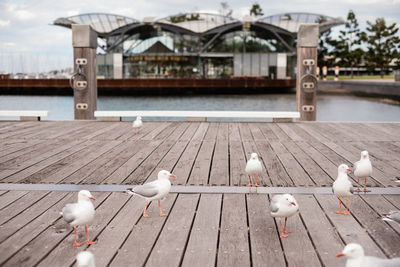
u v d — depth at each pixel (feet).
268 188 19.01
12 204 16.70
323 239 13.12
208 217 15.16
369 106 119.65
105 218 15.06
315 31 42.06
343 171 15.10
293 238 13.23
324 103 131.85
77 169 22.67
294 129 37.93
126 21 229.25
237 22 226.58
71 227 14.20
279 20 223.71
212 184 19.72
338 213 15.52
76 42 42.86
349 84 192.75
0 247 12.58
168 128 38.55
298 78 43.83
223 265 11.34
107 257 11.87
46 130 36.86
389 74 343.05
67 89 190.08
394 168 22.82
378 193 18.15
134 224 14.44
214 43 236.22
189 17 228.43
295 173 21.74
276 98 164.86
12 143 30.63
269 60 225.15
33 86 190.49
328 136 33.94
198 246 12.60
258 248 12.48
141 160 24.98
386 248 12.35
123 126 39.75
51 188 19.01
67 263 11.50
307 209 16.03
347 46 283.79
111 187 19.16
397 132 35.94
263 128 38.60
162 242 12.93
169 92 190.49
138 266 11.30
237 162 24.49
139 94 189.57
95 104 45.34
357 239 13.07
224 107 124.47
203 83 187.11
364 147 29.12
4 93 193.16
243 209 16.12
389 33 270.26
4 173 21.79
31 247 12.57
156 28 234.79
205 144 30.42
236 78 205.77
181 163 24.17
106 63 232.12
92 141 31.55
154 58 233.14
